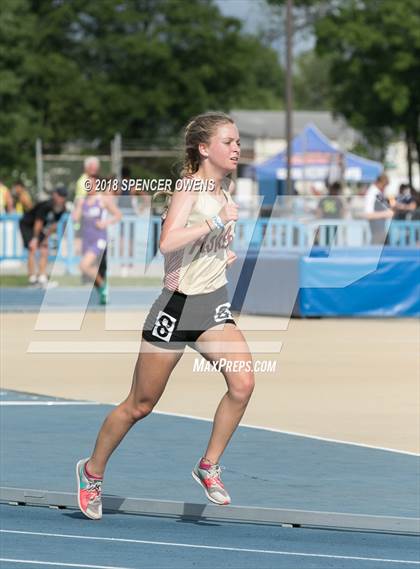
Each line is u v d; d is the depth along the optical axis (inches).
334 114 5022.1
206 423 885.2
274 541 556.4
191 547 543.2
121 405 590.9
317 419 904.3
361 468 735.1
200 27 5132.9
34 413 928.3
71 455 767.7
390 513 620.4
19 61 4722.0
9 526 583.2
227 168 566.3
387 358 1240.8
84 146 5113.2
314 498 655.8
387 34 4616.1
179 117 5182.1
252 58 5265.8
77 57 5118.1
